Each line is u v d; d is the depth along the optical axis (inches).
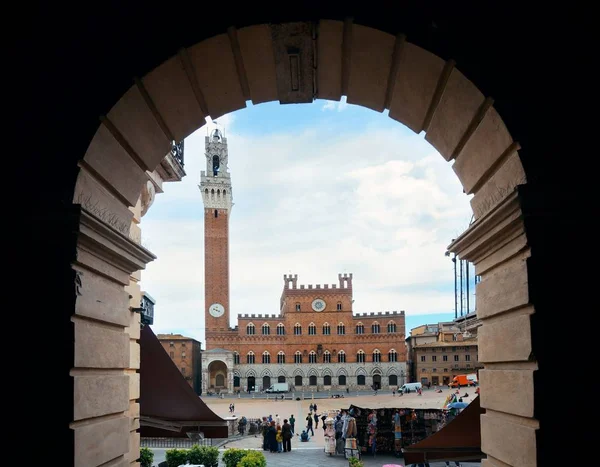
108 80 222.2
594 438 188.1
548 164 205.2
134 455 344.8
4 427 198.8
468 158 251.4
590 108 208.7
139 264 276.7
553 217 198.2
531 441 192.9
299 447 1278.3
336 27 221.6
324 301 4554.6
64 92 222.2
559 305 194.4
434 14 217.2
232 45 230.7
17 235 209.9
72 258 208.2
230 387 4313.5
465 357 4399.6
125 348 261.7
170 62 225.5
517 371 207.3
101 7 227.0
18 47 225.8
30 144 218.5
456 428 466.0
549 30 214.7
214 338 4505.4
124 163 250.4
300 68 249.6
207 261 4677.7
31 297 206.2
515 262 212.4
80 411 205.0
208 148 4980.3
